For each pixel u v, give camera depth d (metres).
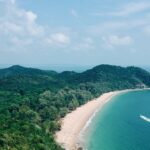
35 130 149.75
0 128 138.25
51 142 143.50
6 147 114.12
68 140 171.62
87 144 166.62
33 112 195.00
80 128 199.62
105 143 169.88
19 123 154.50
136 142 174.12
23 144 122.19
